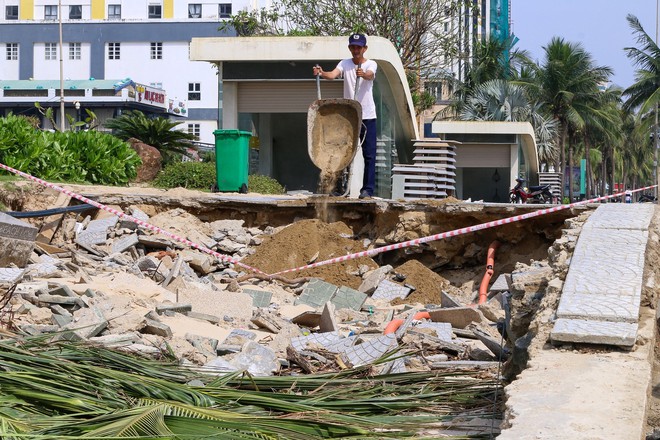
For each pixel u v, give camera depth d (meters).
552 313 6.99
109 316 9.20
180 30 62.62
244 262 14.89
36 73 63.84
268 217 16.47
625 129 83.94
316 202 16.11
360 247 15.53
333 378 7.43
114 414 5.56
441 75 46.34
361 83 16.17
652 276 7.91
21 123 18.25
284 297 13.45
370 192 16.66
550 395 5.41
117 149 20.42
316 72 15.61
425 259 16.11
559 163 70.38
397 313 12.73
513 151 39.25
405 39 38.59
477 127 38.94
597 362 6.05
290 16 37.72
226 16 62.81
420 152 19.81
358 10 36.78
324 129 15.72
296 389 7.17
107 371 6.59
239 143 18.88
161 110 59.62
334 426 5.89
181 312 10.41
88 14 64.06
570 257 8.32
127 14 63.66
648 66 60.09
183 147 28.42
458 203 15.84
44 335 7.62
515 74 61.84
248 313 10.96
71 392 6.15
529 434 4.80
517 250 15.73
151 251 14.88
